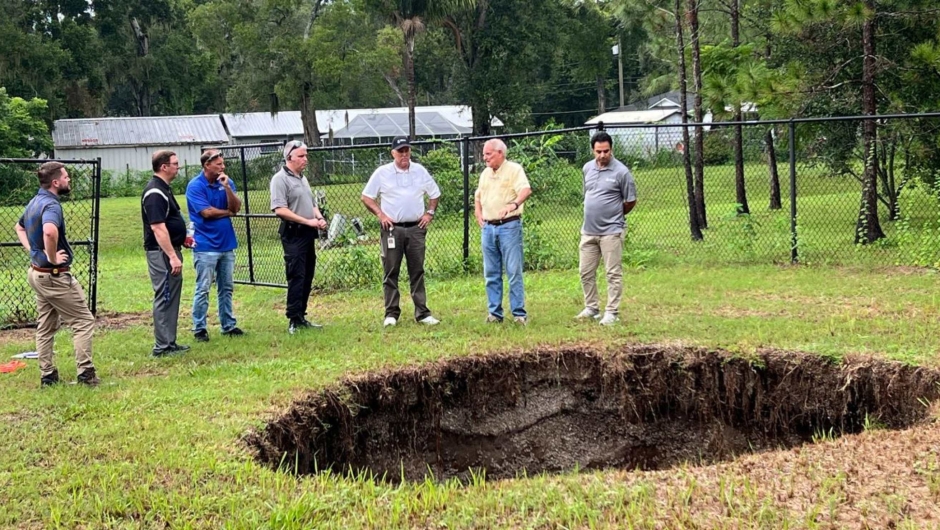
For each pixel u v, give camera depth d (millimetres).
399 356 6586
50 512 3928
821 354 6160
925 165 12891
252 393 5746
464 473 6438
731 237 11969
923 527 3564
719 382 6461
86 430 5062
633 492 4027
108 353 7258
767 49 16531
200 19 39812
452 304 8930
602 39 44844
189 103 59312
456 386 6531
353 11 38125
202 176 7555
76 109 50156
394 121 47000
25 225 6008
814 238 12562
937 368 5637
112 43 50969
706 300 8406
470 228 12695
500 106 40406
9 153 36844
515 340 6930
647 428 6562
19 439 4965
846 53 13227
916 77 12469
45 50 43500
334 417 5883
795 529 3588
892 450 4473
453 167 13266
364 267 10641
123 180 43250
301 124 52594
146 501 4031
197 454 4637
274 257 11734
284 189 7594
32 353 7340
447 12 35688
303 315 7949
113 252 16969
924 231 10773
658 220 15719
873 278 9289
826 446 4637
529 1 39469
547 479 4418
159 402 5621
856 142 13430
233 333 7852
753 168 20156
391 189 7727
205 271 7531
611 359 6551
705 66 15531
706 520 3707
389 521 3814
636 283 9641
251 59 39969
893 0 12484
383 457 6199
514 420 6633
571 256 11578
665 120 49062
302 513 3867
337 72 38250
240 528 3732
